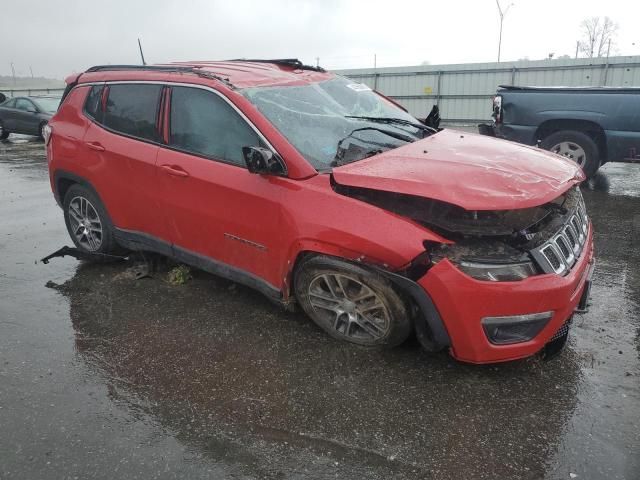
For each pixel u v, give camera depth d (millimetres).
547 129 7816
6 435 2607
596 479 2287
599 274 4477
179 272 4340
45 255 5105
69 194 4703
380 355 3229
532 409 2732
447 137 3797
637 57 15367
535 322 2785
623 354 3207
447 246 2822
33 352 3352
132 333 3570
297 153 3229
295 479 2314
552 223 3098
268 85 3736
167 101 3850
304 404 2805
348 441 2533
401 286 2867
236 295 4082
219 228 3557
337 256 3004
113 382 3035
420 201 2891
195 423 2680
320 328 3557
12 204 7301
